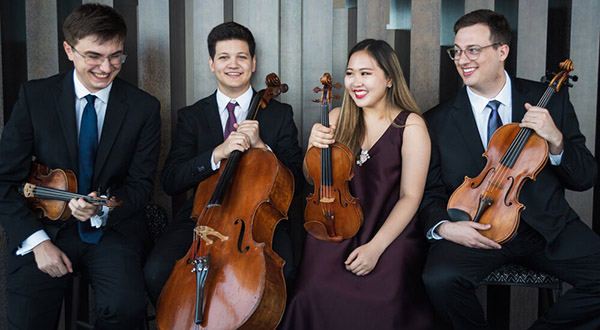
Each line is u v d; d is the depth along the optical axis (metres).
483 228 1.96
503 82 2.28
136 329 2.25
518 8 2.70
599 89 2.76
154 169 2.35
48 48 2.73
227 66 2.45
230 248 1.89
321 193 2.04
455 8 2.86
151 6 2.74
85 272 2.17
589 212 2.72
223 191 2.01
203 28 2.80
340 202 2.05
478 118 2.31
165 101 2.79
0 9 2.65
